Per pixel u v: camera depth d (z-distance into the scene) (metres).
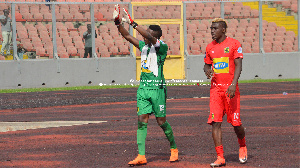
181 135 22.59
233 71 16.23
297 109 32.16
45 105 36.62
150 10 62.91
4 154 18.58
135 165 16.52
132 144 20.53
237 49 16.12
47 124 27.14
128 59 59.47
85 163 16.92
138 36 60.78
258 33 66.19
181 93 44.81
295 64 64.06
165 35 62.78
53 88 53.34
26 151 19.16
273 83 55.38
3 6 60.28
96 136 22.62
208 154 18.27
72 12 61.72
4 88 54.53
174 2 61.47
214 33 16.23
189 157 17.77
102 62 58.47
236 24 67.31
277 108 32.78
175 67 61.69
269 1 70.19
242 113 30.31
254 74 62.78
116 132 23.78
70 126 26.00
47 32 59.78
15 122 27.78
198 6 67.12
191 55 61.03
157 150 19.27
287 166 16.20
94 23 58.50
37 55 57.88
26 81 55.59
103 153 18.66
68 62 57.19
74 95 44.19
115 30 61.56
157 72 16.62
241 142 16.83
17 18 59.41
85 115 30.66
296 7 70.12
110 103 37.59
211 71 16.42
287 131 23.41
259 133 22.89
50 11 61.31
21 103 38.03
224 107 16.44
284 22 69.38
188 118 28.36
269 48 65.56
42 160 17.45
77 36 60.12
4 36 55.62
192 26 64.94
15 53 55.75
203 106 34.66
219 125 16.44
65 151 19.09
